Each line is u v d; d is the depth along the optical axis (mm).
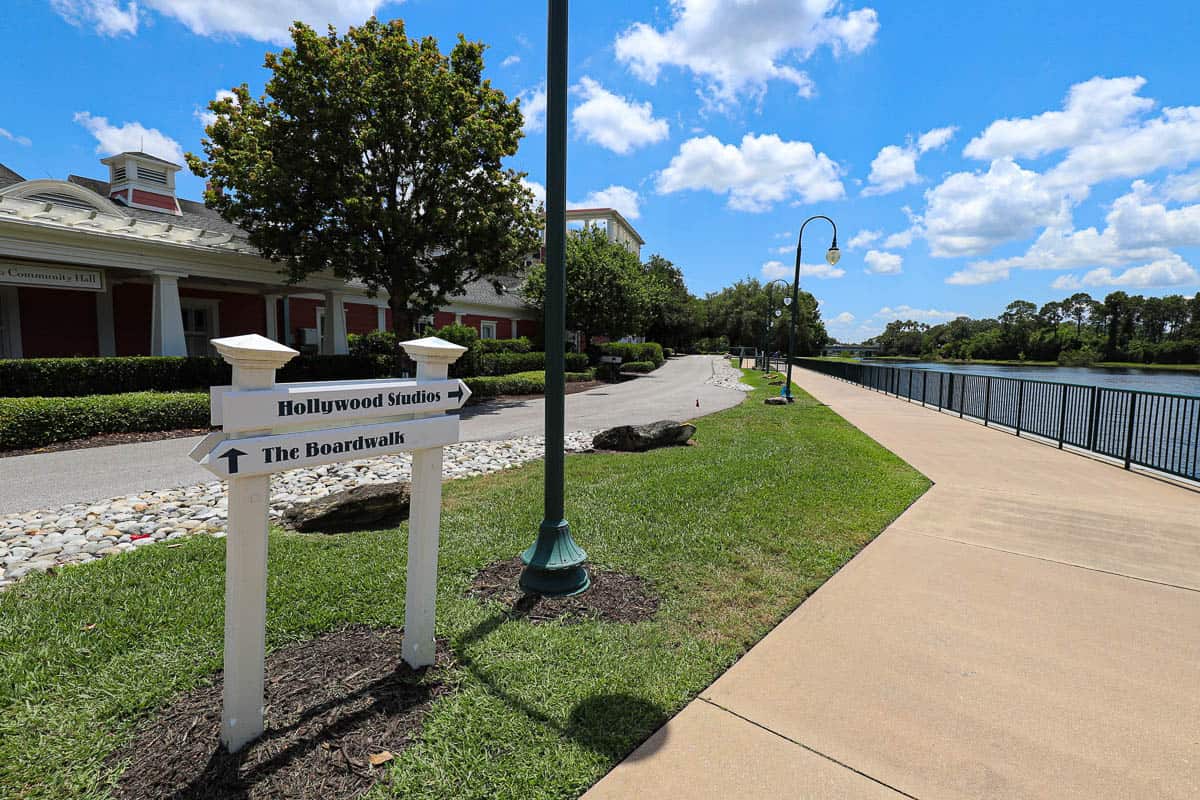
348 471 7125
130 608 3061
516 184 15242
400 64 13117
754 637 2945
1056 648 2855
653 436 8234
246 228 13227
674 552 4031
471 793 1902
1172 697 2457
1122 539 4469
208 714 2234
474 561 3814
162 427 9906
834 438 9188
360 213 12734
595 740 2168
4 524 4816
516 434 10258
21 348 13000
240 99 13367
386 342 18188
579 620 3074
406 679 2492
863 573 3793
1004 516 5059
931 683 2561
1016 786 1963
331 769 1975
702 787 1957
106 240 11203
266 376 1954
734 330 80750
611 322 29172
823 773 2021
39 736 2102
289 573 3523
